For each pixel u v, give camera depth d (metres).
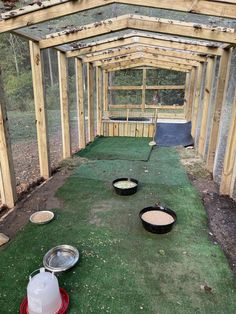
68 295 1.69
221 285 1.81
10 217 2.67
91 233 2.39
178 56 4.94
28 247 2.19
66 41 3.16
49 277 1.57
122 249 2.17
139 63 7.19
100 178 3.74
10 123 7.28
